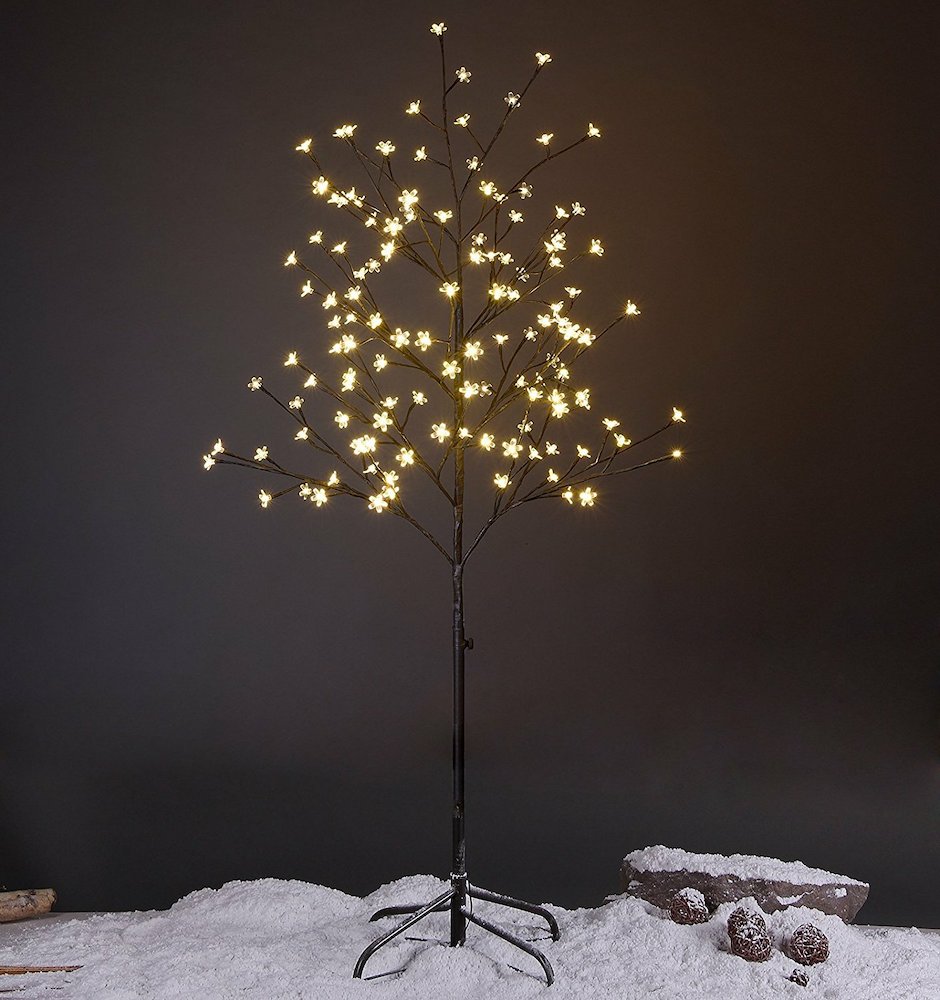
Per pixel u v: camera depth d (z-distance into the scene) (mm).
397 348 2865
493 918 3018
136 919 3197
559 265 2949
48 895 3291
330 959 2746
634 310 3031
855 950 2758
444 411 3543
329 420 3561
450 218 3559
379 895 3195
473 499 3539
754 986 2561
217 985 2568
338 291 3572
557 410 2801
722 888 2871
